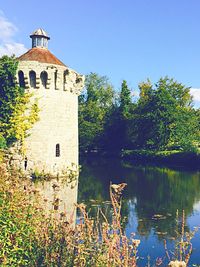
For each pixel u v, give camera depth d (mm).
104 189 25516
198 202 21406
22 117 30453
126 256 5000
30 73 30672
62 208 17484
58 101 31969
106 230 5750
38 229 6840
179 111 56625
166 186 27688
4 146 27922
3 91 30438
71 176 32656
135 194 24125
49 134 31234
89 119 65875
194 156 44938
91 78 70438
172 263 3258
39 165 30547
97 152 64938
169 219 17047
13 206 7145
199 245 12578
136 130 60562
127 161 51344
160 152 51094
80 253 5574
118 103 69312
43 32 34219
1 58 30312
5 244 6316
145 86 69500
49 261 5996
